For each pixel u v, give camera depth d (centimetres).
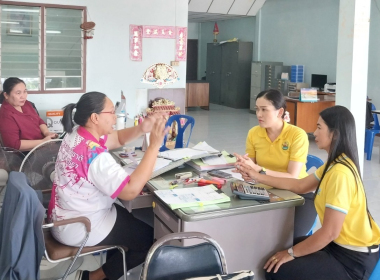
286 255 211
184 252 162
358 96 475
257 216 212
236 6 1070
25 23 429
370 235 202
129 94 481
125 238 215
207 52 1305
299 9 1005
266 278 220
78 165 193
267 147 272
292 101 749
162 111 437
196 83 1125
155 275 159
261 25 1133
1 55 425
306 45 993
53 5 434
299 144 259
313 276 203
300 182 230
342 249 206
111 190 191
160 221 221
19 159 296
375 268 171
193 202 203
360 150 487
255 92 1092
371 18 821
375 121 635
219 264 167
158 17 481
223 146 689
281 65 1059
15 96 346
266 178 233
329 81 941
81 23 450
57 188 200
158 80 447
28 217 179
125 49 472
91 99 198
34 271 183
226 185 235
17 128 350
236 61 1168
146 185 232
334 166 202
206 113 1090
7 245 182
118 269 224
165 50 491
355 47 463
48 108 449
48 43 441
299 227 252
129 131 252
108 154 198
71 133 203
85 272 229
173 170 259
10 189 189
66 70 453
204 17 1180
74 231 200
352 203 200
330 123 204
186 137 746
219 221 203
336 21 912
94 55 461
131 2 467
